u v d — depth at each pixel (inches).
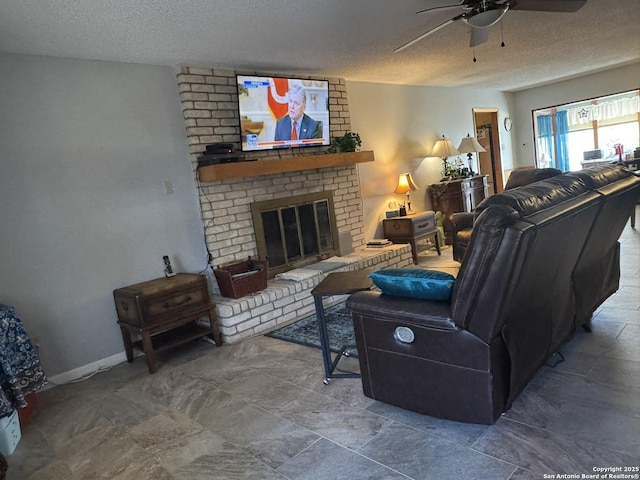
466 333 73.4
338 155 183.2
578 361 97.9
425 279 78.4
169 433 91.3
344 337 132.4
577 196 82.0
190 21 111.6
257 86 160.9
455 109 284.8
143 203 142.4
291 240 180.1
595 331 111.7
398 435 80.6
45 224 123.6
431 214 229.3
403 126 244.7
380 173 230.7
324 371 110.7
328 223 195.3
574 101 321.4
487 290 68.7
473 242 69.1
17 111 119.0
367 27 136.6
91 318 131.7
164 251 147.3
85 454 87.7
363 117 221.6
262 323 148.3
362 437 81.4
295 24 124.7
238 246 163.5
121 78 137.8
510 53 202.7
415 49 171.2
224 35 125.3
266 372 115.0
